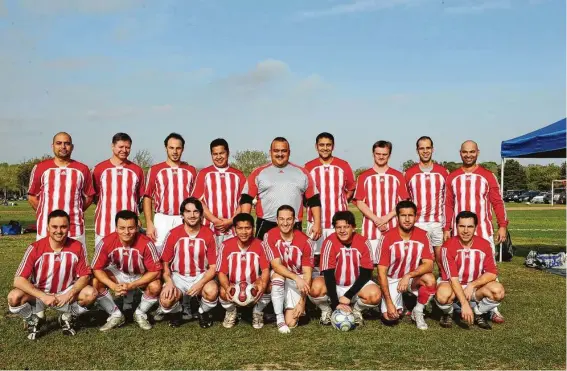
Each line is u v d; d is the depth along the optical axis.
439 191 6.75
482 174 6.54
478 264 5.59
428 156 6.75
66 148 5.98
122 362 4.41
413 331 5.39
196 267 5.80
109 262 5.62
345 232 5.62
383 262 5.69
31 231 18.25
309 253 5.74
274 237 5.66
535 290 7.44
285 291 5.66
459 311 5.92
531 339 5.03
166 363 4.38
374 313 6.18
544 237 15.81
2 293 7.11
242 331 5.41
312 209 6.39
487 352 4.64
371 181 6.75
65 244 5.31
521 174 68.25
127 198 6.32
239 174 6.59
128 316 6.02
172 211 6.47
